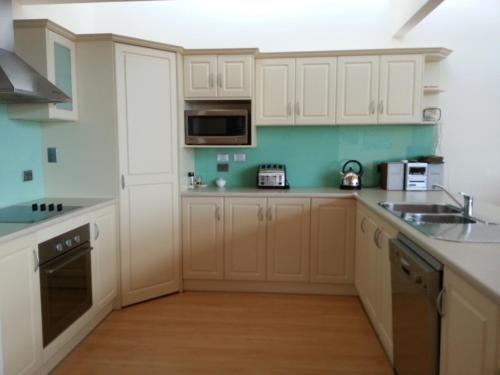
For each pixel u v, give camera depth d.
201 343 2.59
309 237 3.37
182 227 3.44
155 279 3.29
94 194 3.04
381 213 2.42
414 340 1.76
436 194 3.27
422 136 3.75
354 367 2.31
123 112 2.99
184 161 3.57
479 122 3.71
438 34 3.68
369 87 3.44
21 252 1.94
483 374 1.20
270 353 2.47
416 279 1.67
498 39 3.63
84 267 2.56
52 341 2.21
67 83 2.85
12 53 2.41
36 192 3.00
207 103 3.77
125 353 2.47
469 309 1.29
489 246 1.61
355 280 3.32
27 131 2.90
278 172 3.66
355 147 3.81
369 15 3.72
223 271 3.46
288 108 3.51
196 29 3.84
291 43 3.80
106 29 3.88
